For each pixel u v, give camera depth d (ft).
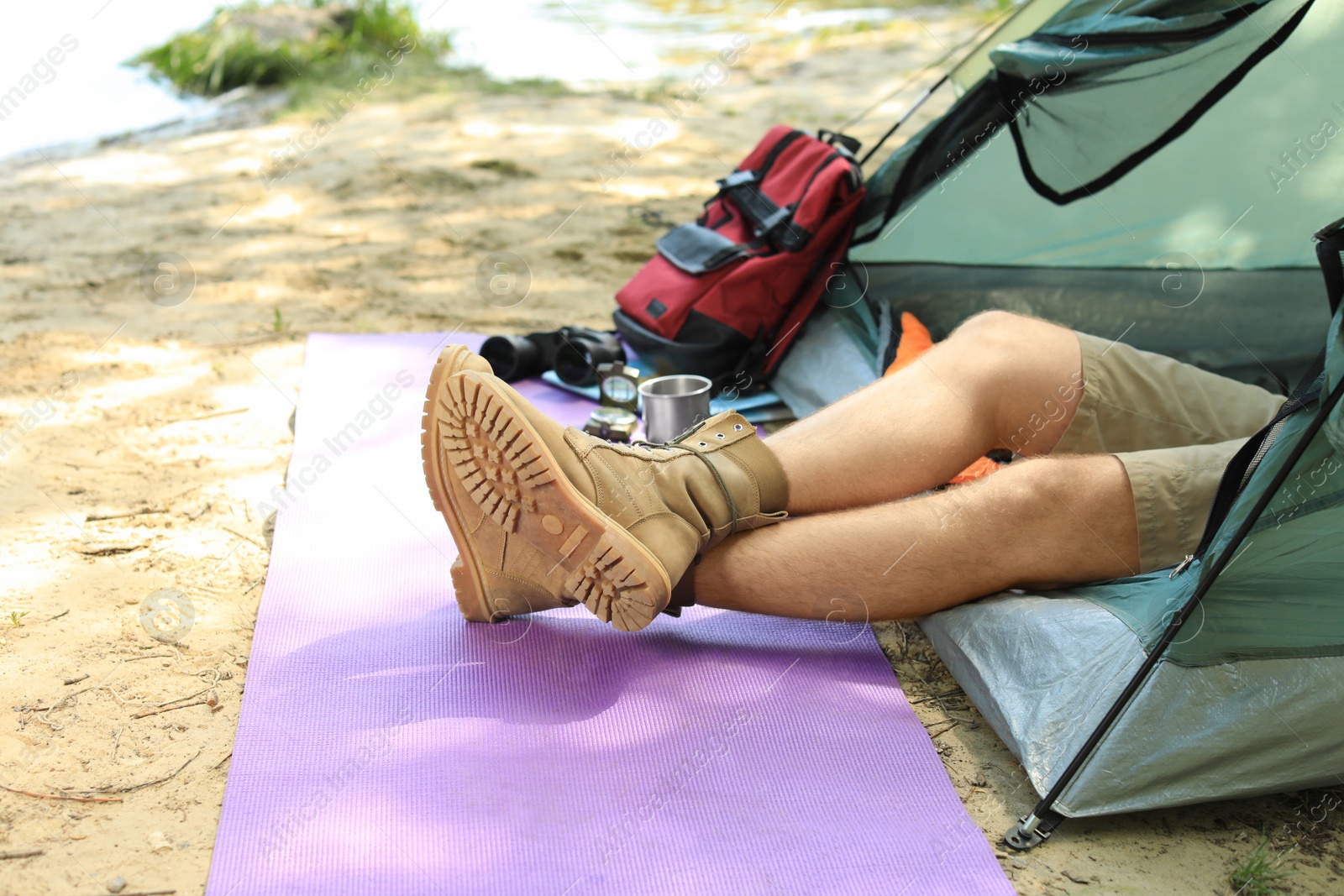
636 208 15.85
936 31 27.89
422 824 4.89
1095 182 8.20
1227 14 7.41
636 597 5.54
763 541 5.97
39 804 4.99
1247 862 4.99
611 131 20.22
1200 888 4.84
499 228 14.93
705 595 6.06
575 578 5.64
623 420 8.38
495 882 4.61
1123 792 5.03
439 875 4.63
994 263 8.95
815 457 6.11
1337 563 4.96
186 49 24.64
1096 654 5.33
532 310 11.85
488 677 5.88
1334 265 5.08
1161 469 5.73
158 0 29.25
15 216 15.08
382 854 4.72
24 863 4.66
